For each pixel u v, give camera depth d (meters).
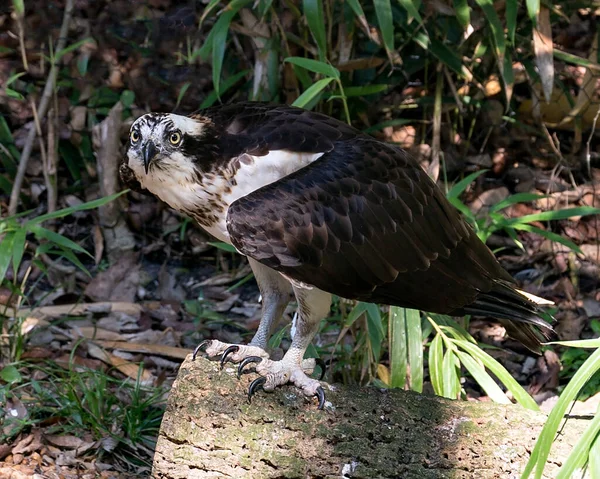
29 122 12.82
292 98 11.48
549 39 10.37
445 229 7.34
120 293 11.38
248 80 12.12
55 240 9.35
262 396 6.89
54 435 8.78
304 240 6.95
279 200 6.96
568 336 10.71
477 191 12.38
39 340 10.31
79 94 12.62
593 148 12.85
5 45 12.77
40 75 12.74
